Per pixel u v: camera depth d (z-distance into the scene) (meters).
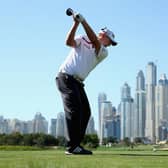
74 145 9.91
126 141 183.25
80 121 9.99
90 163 6.63
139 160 7.53
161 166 6.45
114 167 6.21
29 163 6.29
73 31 10.12
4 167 6.03
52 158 7.72
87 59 10.27
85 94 10.31
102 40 10.55
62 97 10.14
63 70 10.19
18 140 76.50
